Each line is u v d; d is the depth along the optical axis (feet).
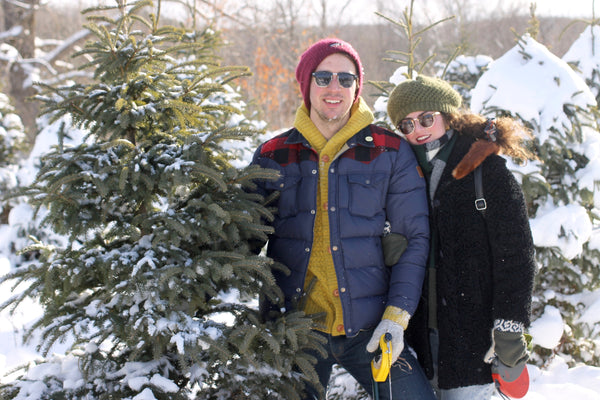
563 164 11.63
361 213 6.96
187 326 6.22
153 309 6.26
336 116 6.94
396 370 6.87
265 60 56.03
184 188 6.72
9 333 13.14
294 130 7.45
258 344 6.73
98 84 6.74
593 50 13.46
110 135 7.06
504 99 11.50
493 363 6.80
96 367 6.45
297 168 7.25
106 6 7.24
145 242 6.63
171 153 6.70
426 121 6.97
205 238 6.47
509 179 6.58
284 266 7.03
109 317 6.26
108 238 6.59
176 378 6.80
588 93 11.39
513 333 6.37
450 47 31.99
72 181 6.30
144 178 6.32
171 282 6.02
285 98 46.57
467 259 6.68
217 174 6.32
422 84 6.97
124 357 6.89
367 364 7.07
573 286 12.07
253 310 7.15
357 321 6.89
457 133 7.15
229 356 6.08
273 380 6.66
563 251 11.20
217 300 7.59
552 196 11.78
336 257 6.88
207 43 17.35
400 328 6.52
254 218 7.00
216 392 6.81
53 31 73.31
